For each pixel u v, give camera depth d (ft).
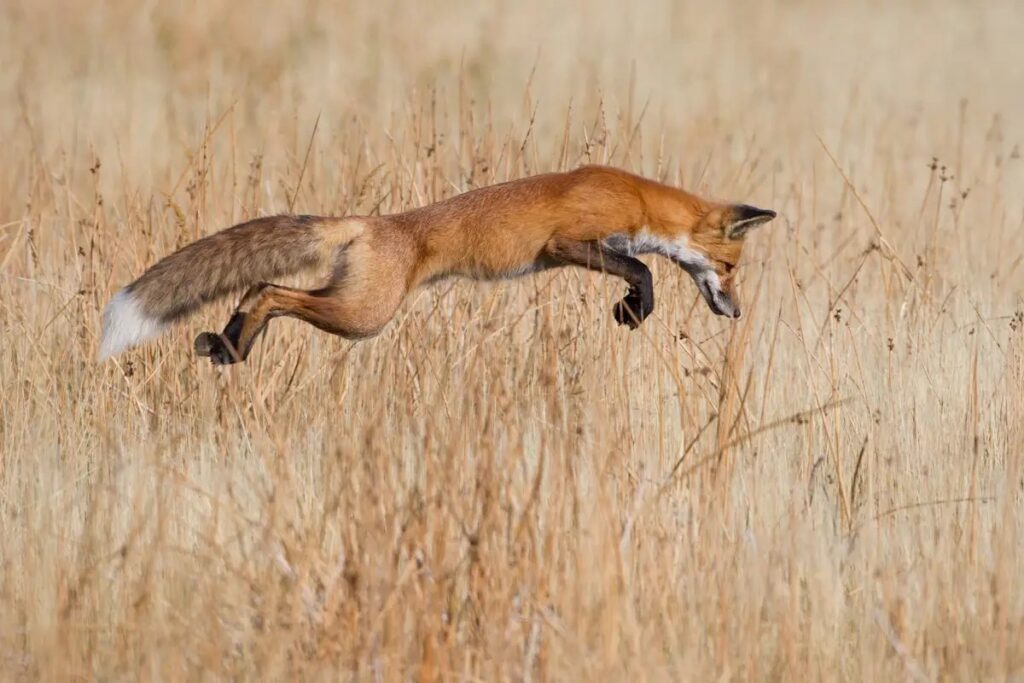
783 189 73.20
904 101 101.91
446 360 44.78
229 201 54.03
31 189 55.47
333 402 44.29
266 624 29.27
